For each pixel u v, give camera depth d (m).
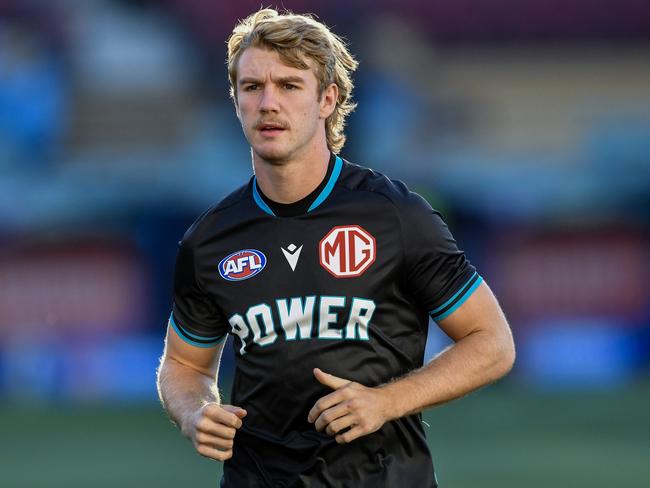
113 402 71.81
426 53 95.88
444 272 14.22
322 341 13.99
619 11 97.50
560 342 81.56
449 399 13.96
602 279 83.31
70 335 80.31
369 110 83.44
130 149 89.19
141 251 82.06
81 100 90.31
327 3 88.44
